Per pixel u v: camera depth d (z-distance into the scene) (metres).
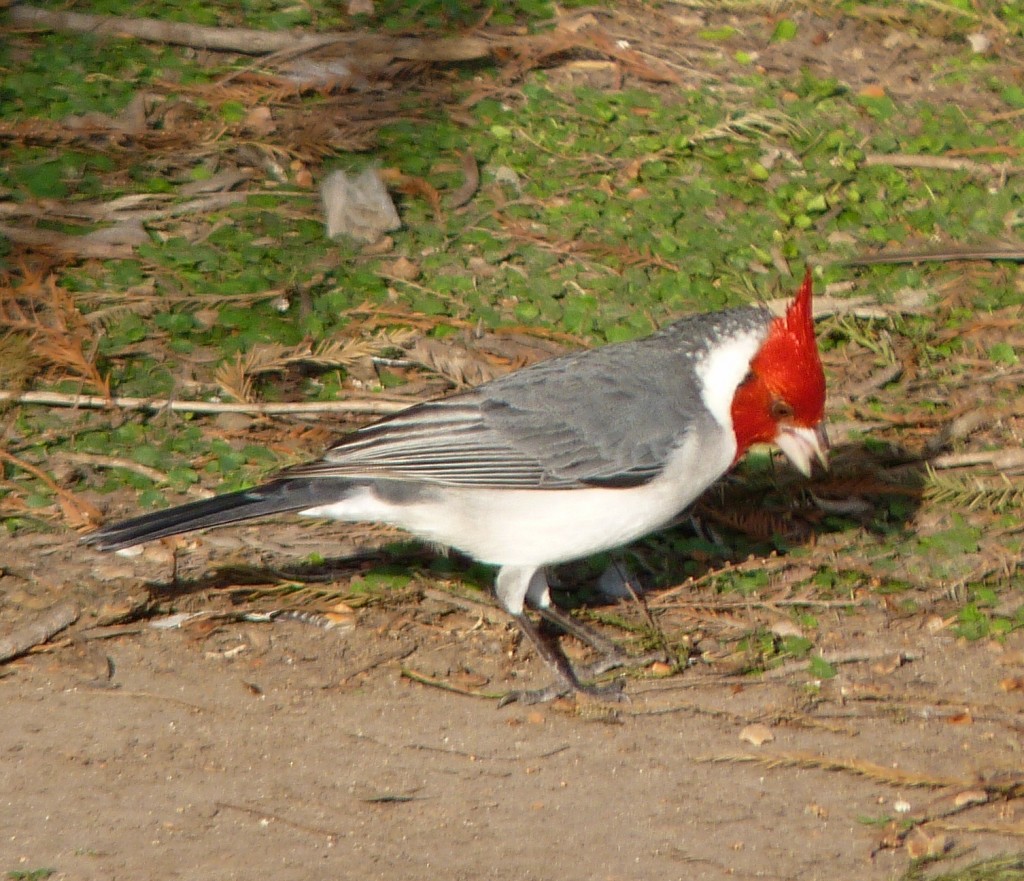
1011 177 15.40
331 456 10.00
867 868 8.32
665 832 8.56
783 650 10.38
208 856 8.13
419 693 9.81
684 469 9.86
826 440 10.05
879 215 14.77
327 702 9.63
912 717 9.73
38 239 13.45
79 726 9.20
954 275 14.22
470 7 17.08
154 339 12.70
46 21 16.02
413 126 15.40
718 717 9.73
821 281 13.93
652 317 13.31
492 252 13.97
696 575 11.20
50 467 11.46
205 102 15.30
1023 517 11.72
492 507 9.84
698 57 16.72
